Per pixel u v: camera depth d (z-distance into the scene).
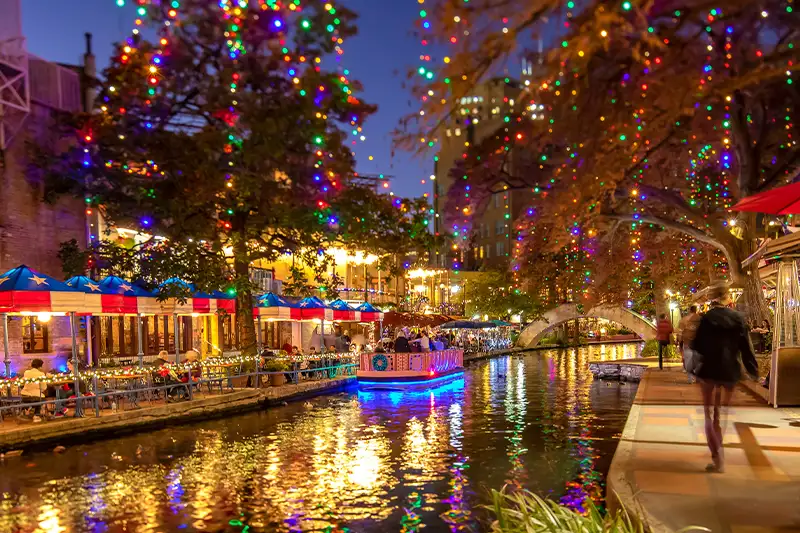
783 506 6.26
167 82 18.00
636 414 12.57
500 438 14.03
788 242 10.88
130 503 9.30
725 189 22.95
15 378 15.23
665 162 17.28
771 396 13.08
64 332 20.52
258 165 17.58
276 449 13.19
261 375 22.73
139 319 18.47
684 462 8.20
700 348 7.84
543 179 14.47
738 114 17.22
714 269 28.09
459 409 19.56
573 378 30.95
